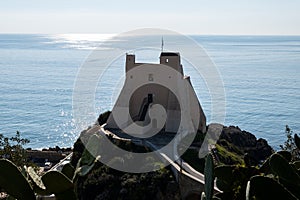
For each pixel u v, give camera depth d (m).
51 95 84.25
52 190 3.48
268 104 67.62
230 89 79.25
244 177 4.29
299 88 86.12
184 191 22.94
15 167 3.18
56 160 35.62
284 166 3.54
